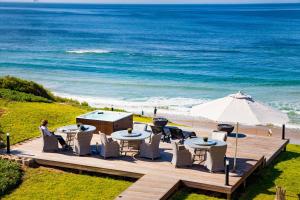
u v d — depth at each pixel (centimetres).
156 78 5088
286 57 6981
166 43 9144
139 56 7100
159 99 3825
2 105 2456
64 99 3111
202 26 13588
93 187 1359
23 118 2194
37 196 1282
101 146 1588
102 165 1466
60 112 2409
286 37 10188
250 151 1708
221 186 1290
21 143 1755
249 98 1438
